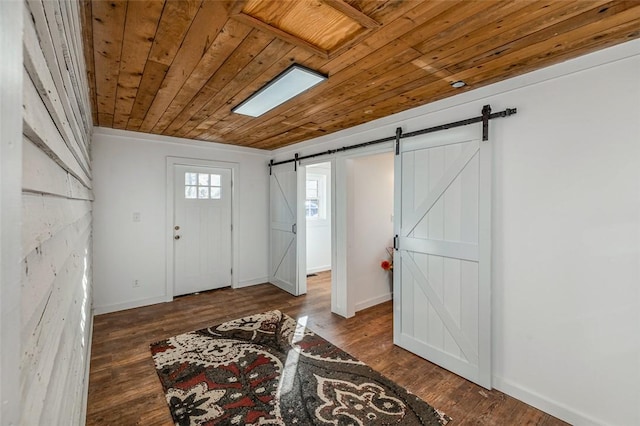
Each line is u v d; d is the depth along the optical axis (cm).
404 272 281
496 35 154
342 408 199
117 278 374
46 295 55
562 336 190
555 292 192
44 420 52
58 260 71
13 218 30
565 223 188
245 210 492
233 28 147
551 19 140
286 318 355
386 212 424
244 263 493
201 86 221
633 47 162
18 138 31
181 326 328
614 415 171
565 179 188
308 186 600
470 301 232
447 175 245
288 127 346
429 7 131
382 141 303
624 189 167
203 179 453
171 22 142
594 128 176
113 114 295
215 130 363
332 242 378
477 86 223
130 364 249
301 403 203
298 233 448
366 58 178
